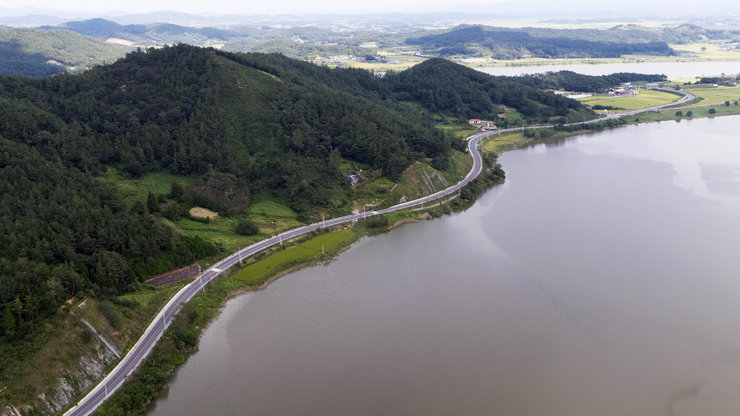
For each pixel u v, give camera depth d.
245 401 109.81
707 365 116.12
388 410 105.81
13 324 105.88
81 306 119.12
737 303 139.38
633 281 152.12
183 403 110.12
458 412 104.94
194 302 142.00
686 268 158.75
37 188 168.88
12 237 135.12
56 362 106.44
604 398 107.31
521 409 105.31
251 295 153.00
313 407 107.25
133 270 147.38
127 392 107.81
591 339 126.31
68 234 144.62
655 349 122.00
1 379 98.69
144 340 124.44
